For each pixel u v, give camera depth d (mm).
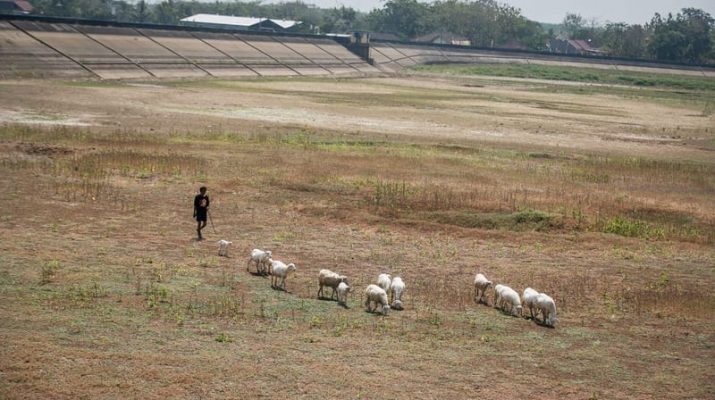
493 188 38781
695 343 18734
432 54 184125
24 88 71562
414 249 27188
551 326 19516
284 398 14203
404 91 107812
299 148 48281
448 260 25922
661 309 21328
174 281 21312
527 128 70188
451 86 127875
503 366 16500
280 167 41188
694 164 52719
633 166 48625
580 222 31750
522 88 134125
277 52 131125
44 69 83500
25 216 27891
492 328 19078
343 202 33938
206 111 66750
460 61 186500
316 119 66750
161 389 14219
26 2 195750
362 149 49688
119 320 17688
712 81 188875
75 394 13789
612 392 15414
